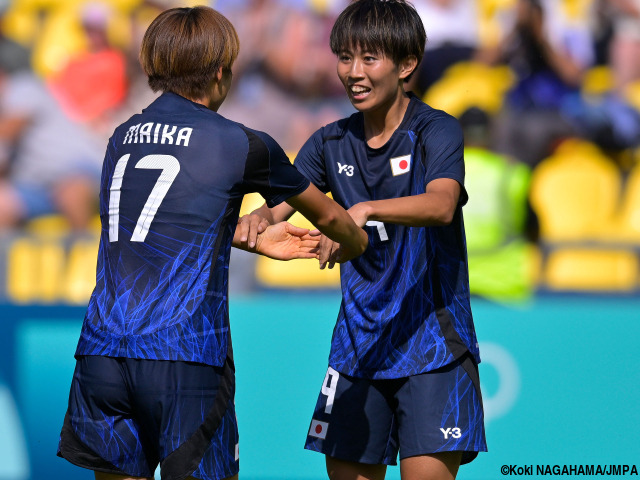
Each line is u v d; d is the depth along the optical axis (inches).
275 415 636.7
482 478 634.2
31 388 643.5
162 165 310.7
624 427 636.1
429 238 371.2
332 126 397.4
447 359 368.8
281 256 368.8
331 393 388.5
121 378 309.3
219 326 312.7
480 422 374.3
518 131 844.6
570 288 728.3
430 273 372.2
